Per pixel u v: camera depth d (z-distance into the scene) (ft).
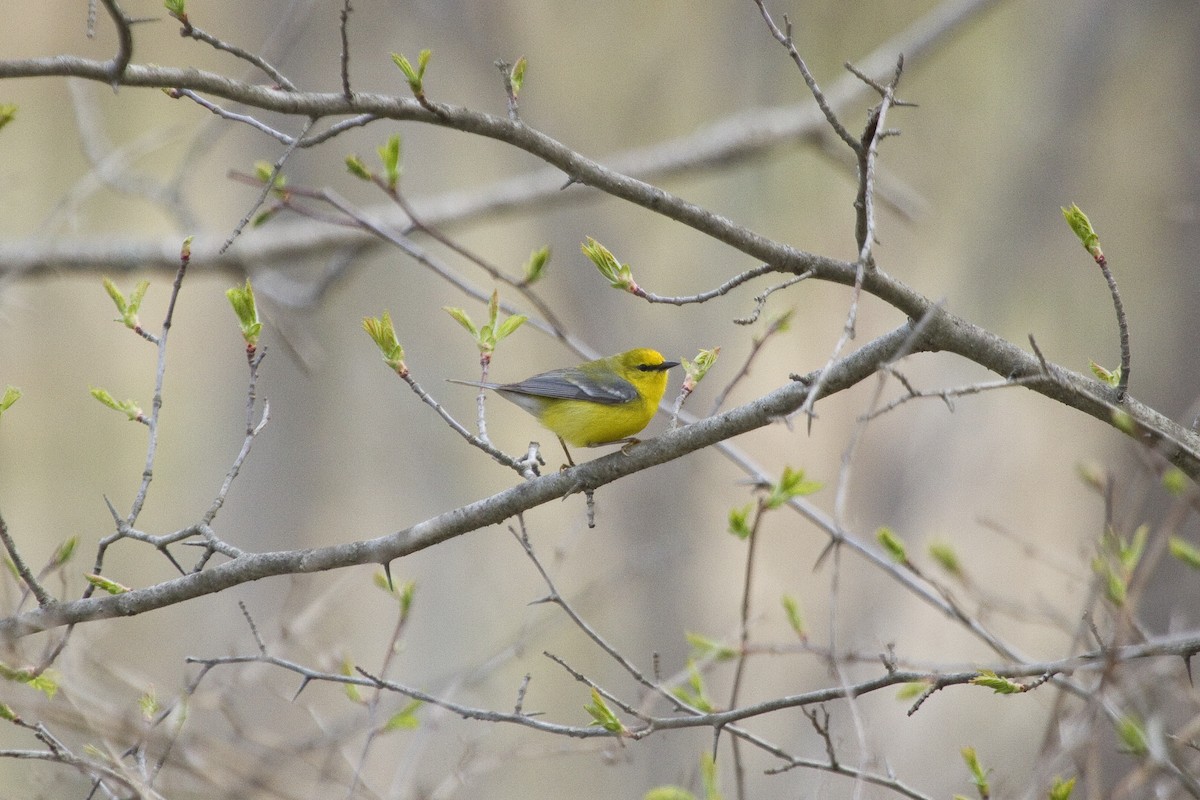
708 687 48.83
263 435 56.75
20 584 21.35
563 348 57.21
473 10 56.49
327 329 56.49
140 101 69.51
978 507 51.34
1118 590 19.12
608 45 61.77
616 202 58.23
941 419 52.85
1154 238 53.88
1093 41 56.49
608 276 17.95
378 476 56.90
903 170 62.39
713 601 54.80
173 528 64.08
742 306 57.88
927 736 44.93
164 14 64.23
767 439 57.52
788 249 18.44
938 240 61.57
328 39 55.31
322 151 54.60
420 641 53.47
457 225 45.42
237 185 58.44
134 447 68.03
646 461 20.42
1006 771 41.93
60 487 66.54
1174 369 50.72
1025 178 57.72
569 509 57.88
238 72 59.62
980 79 62.03
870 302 61.41
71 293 68.74
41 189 66.33
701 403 56.90
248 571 19.69
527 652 51.57
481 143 60.13
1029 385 18.83
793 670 49.44
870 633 48.08
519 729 51.08
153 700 20.39
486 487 60.64
